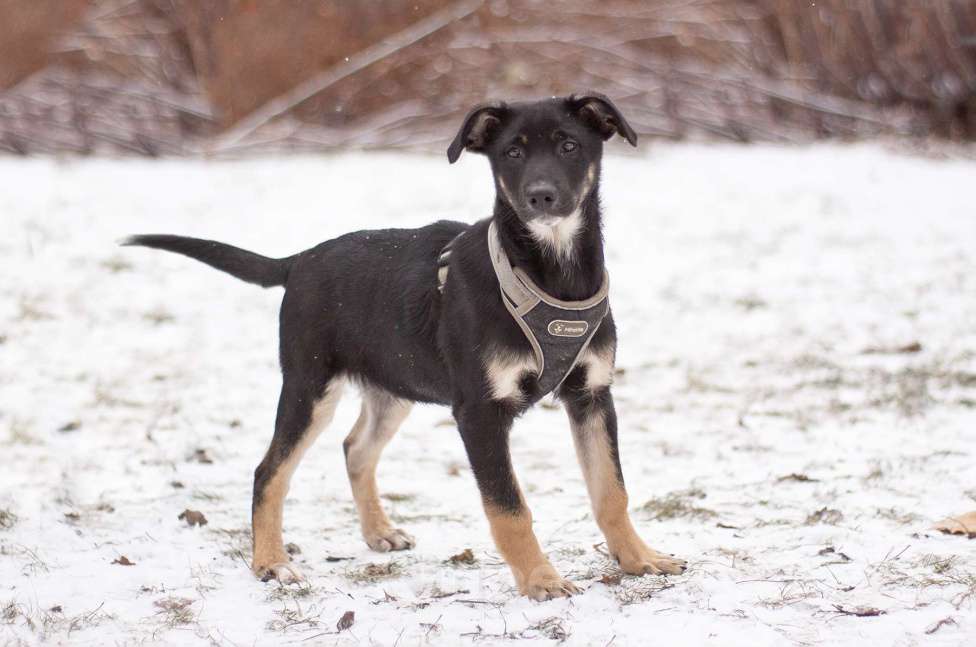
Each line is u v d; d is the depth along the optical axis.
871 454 6.82
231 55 21.36
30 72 21.17
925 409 7.73
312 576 5.24
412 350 5.32
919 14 21.02
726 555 5.16
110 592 4.94
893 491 6.02
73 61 21.31
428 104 20.66
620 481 5.17
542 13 21.84
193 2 21.59
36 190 15.47
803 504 5.92
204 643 4.32
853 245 13.10
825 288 11.52
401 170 17.05
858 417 7.66
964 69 20.83
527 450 7.42
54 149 19.55
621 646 4.09
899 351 9.34
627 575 4.99
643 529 5.69
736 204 15.10
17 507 6.20
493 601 4.70
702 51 21.70
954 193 15.53
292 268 5.88
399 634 4.31
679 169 17.11
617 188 15.95
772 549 5.18
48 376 9.19
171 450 7.42
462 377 4.99
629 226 14.11
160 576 5.17
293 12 21.42
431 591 4.91
